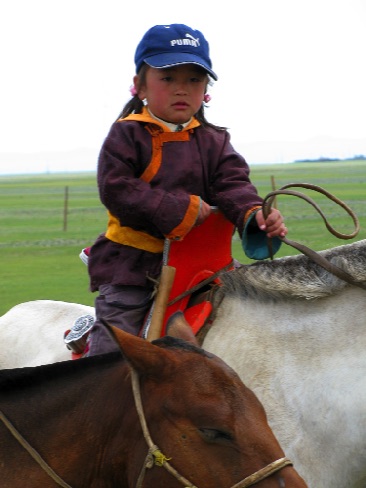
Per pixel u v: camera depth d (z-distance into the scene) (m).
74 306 6.44
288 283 4.79
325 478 4.47
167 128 4.88
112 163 4.77
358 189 58.97
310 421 4.50
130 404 3.66
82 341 5.21
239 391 3.48
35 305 6.66
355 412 4.42
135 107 5.09
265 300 4.86
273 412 4.56
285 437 4.52
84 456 3.74
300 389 4.55
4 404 3.96
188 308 4.95
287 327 4.75
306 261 4.84
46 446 3.81
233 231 5.09
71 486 3.74
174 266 4.86
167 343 3.65
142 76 4.95
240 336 4.79
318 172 122.62
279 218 4.69
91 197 74.81
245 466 3.35
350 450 4.43
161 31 4.84
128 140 4.82
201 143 4.96
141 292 4.93
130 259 4.91
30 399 3.95
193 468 3.38
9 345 6.37
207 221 4.85
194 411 3.41
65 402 3.87
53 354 5.96
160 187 4.84
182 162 4.87
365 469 4.45
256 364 4.68
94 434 3.74
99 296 5.03
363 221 26.88
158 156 4.84
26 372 3.98
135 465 3.53
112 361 3.93
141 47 4.89
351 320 4.65
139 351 3.49
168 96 4.83
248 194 4.82
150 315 4.82
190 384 3.46
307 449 4.49
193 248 4.88
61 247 26.12
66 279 18.61
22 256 23.62
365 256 4.66
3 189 107.19
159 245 4.89
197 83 4.88
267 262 4.92
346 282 4.72
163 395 3.48
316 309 4.77
